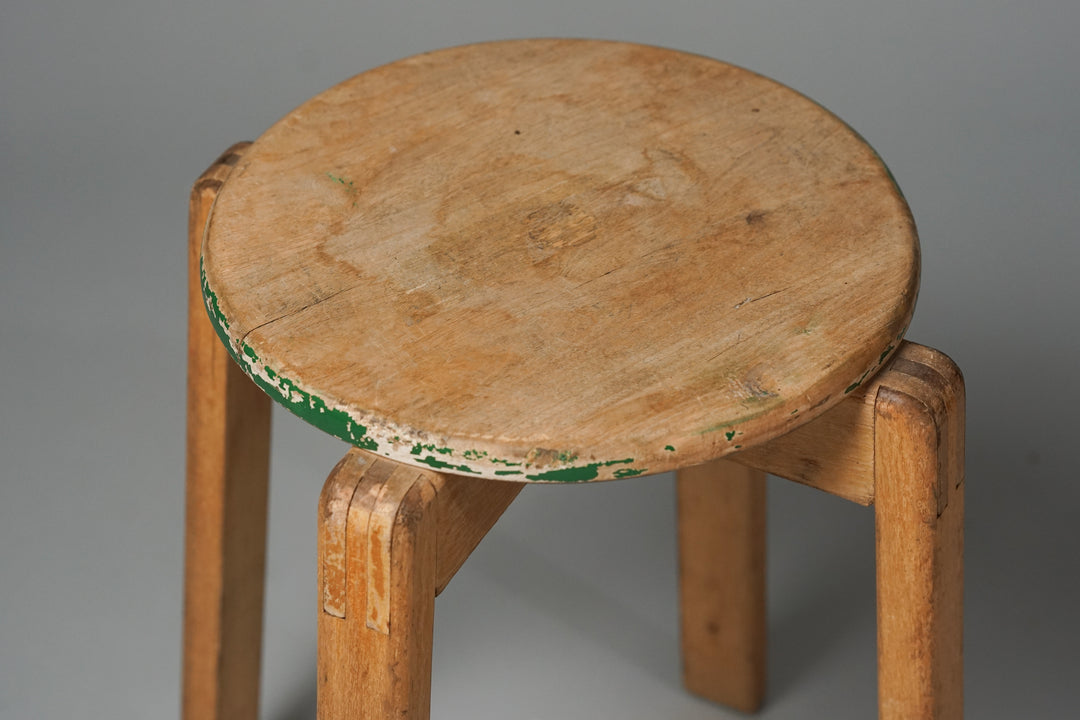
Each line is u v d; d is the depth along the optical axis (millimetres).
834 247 1144
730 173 1229
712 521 1606
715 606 1672
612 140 1272
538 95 1333
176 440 2086
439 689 1772
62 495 2010
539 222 1172
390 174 1225
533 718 1739
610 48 1402
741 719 1736
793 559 1931
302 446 2111
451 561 1057
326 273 1112
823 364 1032
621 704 1756
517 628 1851
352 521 999
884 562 1096
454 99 1324
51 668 1800
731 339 1057
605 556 1948
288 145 1255
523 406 1002
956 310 2148
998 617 1822
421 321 1069
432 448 985
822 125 1288
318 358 1035
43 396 2131
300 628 1868
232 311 1075
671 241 1152
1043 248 2242
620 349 1048
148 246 2330
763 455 1120
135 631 1850
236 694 1610
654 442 983
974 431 2020
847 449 1082
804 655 1810
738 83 1347
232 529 1484
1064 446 2004
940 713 1156
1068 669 1757
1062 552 1896
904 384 1053
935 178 2354
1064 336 2113
